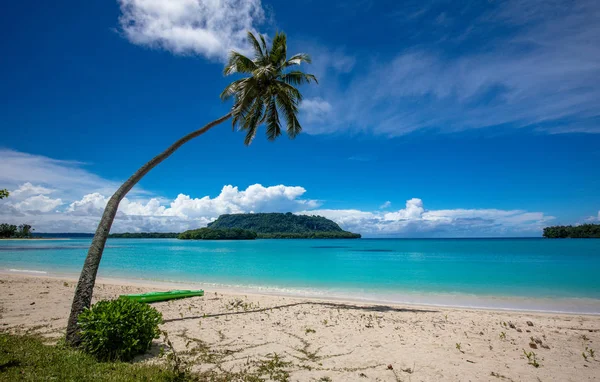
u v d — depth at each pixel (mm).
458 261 40594
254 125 14852
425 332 9273
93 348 6297
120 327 6344
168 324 9688
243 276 25812
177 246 102125
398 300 15930
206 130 11383
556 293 17938
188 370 5730
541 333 9422
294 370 6230
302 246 102875
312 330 9242
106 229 8219
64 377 4949
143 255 54281
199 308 12336
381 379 5887
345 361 6785
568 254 52844
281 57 14625
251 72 14211
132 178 9312
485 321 10969
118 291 16297
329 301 14844
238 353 7156
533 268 31031
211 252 65312
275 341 8117
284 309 12531
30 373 4980
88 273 7566
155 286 19188
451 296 17062
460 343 8219
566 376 6188
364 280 23438
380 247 94375
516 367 6609
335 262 39875
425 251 68938
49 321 9422
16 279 19719
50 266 32344
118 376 5164
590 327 10273
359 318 11078
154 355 6809
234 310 12062
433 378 5977
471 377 6055
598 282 21859
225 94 13242
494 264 35688
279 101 14625
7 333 7926
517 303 15250
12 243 110438
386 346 7852
